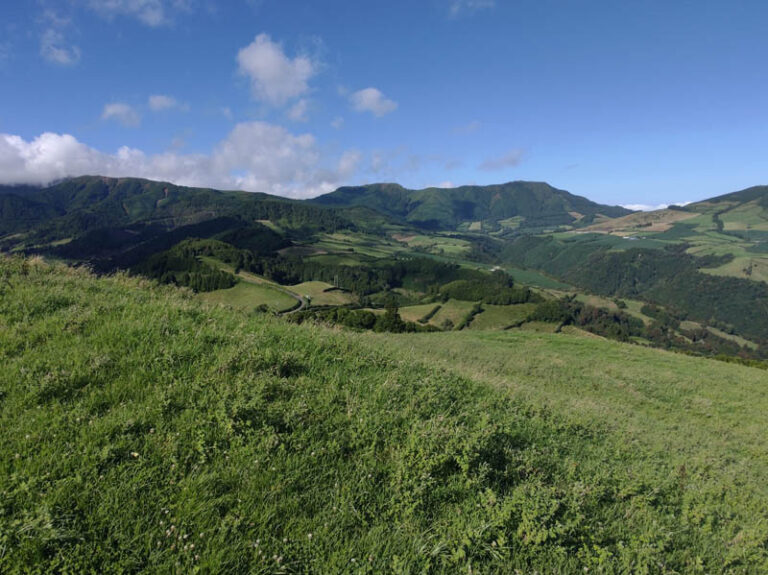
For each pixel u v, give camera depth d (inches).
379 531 155.3
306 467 179.8
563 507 189.2
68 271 424.5
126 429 177.3
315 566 136.9
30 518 130.1
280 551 140.3
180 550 132.9
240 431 193.3
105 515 138.6
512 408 309.4
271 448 186.1
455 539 156.1
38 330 250.5
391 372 299.0
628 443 330.6
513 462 219.0
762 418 624.4
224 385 223.9
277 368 255.8
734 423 598.9
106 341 247.8
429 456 198.8
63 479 147.4
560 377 770.2
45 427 171.8
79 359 221.3
